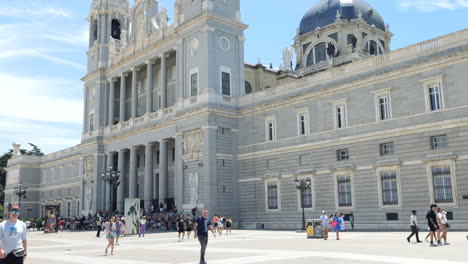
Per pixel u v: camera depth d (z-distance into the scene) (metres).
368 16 90.00
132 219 46.47
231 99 57.62
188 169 56.94
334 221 31.33
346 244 26.28
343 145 45.22
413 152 39.66
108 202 73.94
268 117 53.38
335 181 45.28
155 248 28.67
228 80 58.38
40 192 110.19
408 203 39.50
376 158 42.28
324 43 88.62
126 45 76.25
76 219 69.44
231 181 55.53
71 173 96.62
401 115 40.88
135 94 71.38
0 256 11.88
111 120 76.06
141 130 66.81
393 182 41.00
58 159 102.12
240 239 34.12
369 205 42.31
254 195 53.91
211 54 56.88
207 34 57.06
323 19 90.19
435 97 38.97
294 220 48.91
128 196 75.12
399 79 41.38
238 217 55.16
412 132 39.88
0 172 137.62
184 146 57.94
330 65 80.94
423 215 38.38
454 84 37.53
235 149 56.62
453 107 37.41
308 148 48.38
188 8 60.91
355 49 81.50
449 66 38.03
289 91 51.62
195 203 54.88
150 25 70.19
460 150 36.59
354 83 44.66
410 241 27.09
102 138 76.88
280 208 50.53
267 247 25.98
